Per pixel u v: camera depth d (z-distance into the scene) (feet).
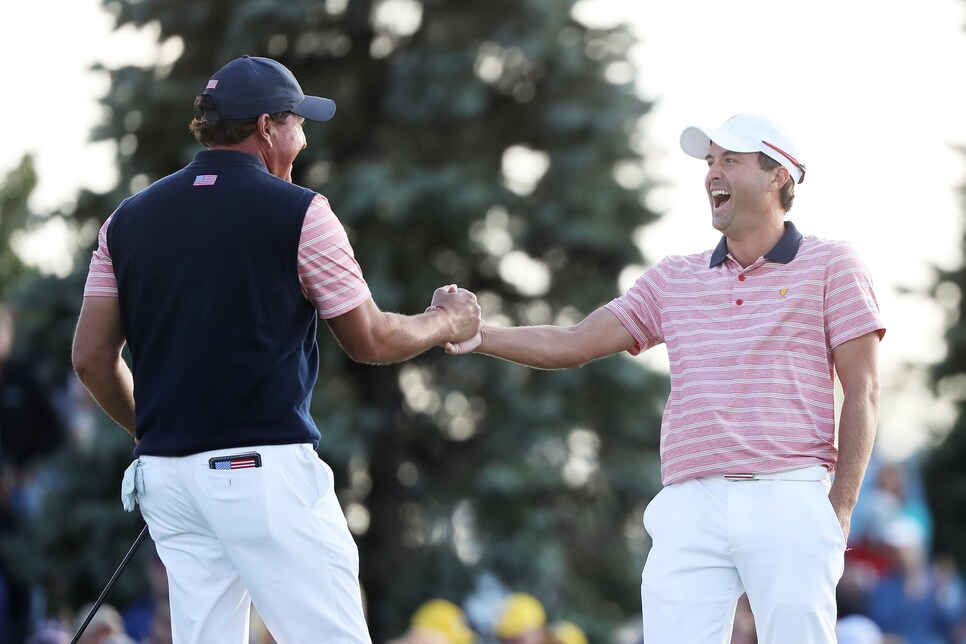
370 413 161.68
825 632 49.67
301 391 46.68
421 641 105.60
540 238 170.71
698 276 53.11
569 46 165.27
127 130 163.84
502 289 173.37
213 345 45.57
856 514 142.00
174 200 46.70
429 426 170.30
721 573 50.75
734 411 50.37
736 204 52.08
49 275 162.30
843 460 50.06
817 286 50.93
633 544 175.63
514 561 162.71
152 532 48.06
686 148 54.24
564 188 167.43
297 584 46.03
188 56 167.32
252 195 46.16
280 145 48.39
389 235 161.79
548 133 168.96
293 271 46.11
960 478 248.52
